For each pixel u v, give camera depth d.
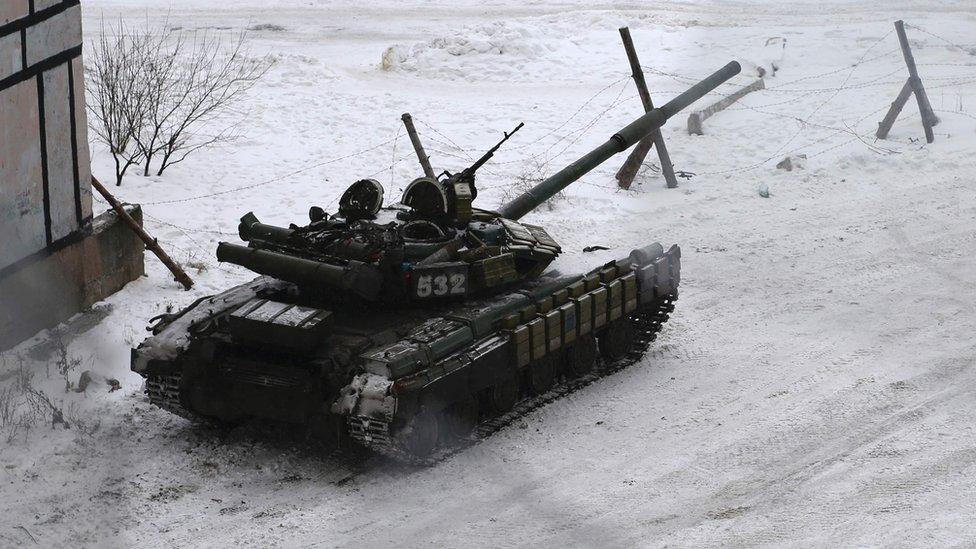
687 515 25.55
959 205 48.91
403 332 28.11
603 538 24.55
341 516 25.56
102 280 37.25
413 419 26.75
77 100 35.22
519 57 71.06
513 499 26.41
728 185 51.97
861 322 37.50
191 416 29.44
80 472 27.17
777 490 26.61
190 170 50.69
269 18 84.75
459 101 63.62
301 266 28.67
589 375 33.34
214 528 24.97
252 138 55.81
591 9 87.56
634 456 28.55
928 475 27.08
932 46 74.38
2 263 32.78
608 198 49.78
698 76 67.25
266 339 27.02
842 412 30.80
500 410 30.00
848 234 45.91
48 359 33.06
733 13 85.06
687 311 38.81
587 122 59.59
